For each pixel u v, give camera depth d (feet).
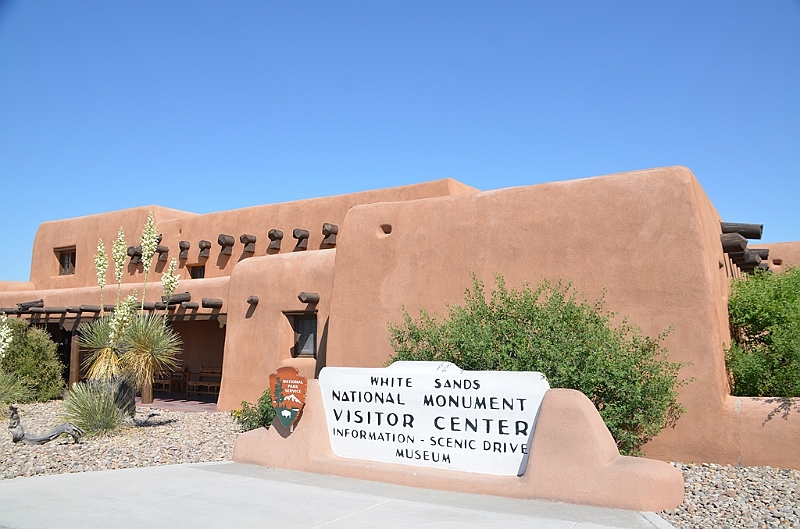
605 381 25.31
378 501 22.24
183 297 54.34
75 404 38.19
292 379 27.84
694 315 28.99
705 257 29.14
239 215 64.39
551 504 21.53
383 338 38.11
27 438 34.73
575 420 22.00
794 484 23.94
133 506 22.11
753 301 33.53
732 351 30.66
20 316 68.23
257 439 29.01
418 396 25.52
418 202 38.27
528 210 34.14
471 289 35.24
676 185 30.22
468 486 23.16
